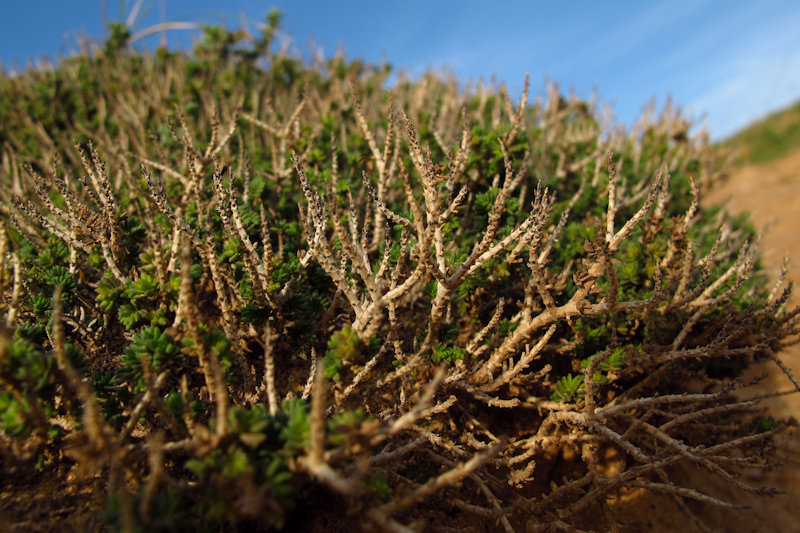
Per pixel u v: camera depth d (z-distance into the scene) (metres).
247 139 4.41
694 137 5.00
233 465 1.32
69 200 2.21
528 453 2.12
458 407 2.43
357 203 3.25
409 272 2.44
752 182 12.66
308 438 1.36
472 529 1.94
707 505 2.83
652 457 1.94
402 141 3.73
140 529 1.21
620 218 3.62
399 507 1.43
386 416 2.08
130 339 2.16
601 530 2.56
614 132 4.18
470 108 5.31
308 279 2.62
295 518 1.74
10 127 4.73
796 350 4.44
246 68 6.46
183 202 2.76
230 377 1.77
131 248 2.20
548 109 5.09
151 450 1.43
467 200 3.20
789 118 16.14
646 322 2.37
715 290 2.78
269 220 2.99
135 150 4.21
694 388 3.39
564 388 2.31
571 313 1.94
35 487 1.78
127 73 5.48
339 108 4.53
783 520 2.84
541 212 1.86
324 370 1.77
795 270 5.76
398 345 2.13
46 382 1.54
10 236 2.79
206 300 2.64
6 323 1.77
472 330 2.84
